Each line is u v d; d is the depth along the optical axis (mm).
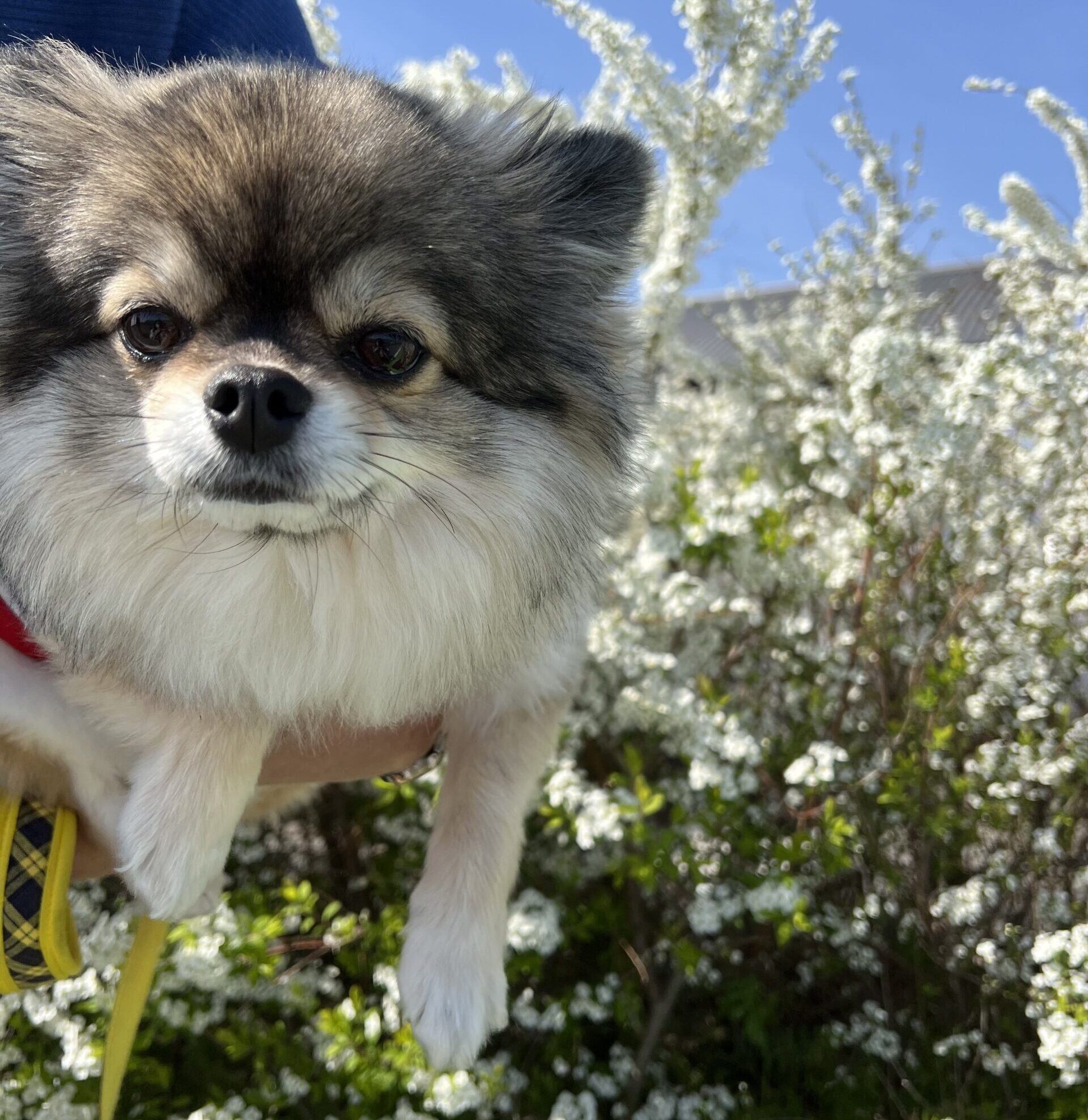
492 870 318
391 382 285
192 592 290
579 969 451
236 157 269
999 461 452
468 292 290
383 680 310
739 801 423
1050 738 415
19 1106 377
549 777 436
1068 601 409
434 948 309
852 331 544
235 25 363
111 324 275
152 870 289
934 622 459
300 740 322
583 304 327
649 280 477
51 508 285
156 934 320
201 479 267
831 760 408
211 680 292
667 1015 425
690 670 472
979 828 442
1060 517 432
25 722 292
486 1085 379
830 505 518
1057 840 418
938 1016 441
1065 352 424
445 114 324
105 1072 308
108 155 279
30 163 290
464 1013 302
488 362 298
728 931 467
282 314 274
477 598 311
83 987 365
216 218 266
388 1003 388
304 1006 400
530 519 311
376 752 340
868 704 470
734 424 561
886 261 529
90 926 392
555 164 332
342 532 293
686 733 433
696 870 393
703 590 442
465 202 295
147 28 345
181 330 274
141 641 293
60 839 294
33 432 284
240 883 472
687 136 462
